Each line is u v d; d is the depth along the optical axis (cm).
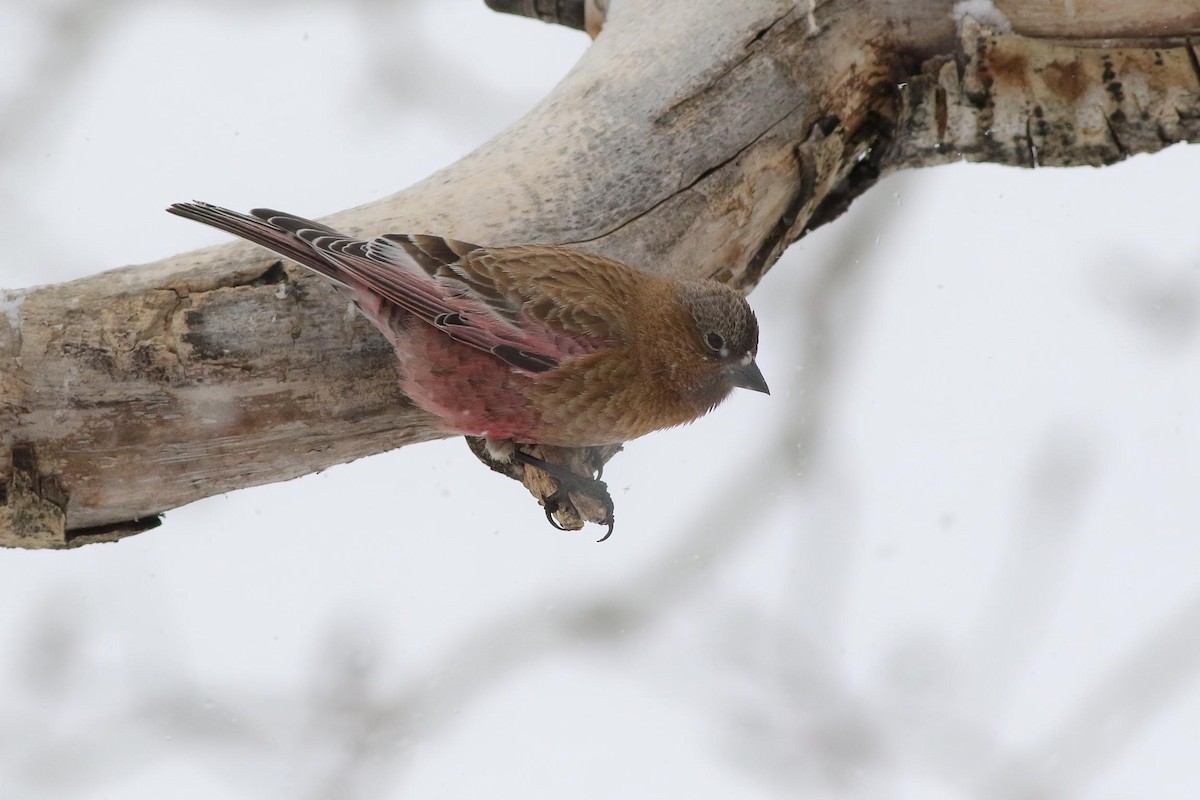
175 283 997
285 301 998
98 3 1549
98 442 993
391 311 997
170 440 1002
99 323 982
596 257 1063
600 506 1107
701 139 1131
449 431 1070
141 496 1021
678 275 1128
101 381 981
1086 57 1204
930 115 1231
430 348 1005
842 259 1548
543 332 1023
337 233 989
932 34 1196
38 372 974
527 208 1088
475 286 1015
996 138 1233
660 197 1116
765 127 1155
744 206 1153
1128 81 1209
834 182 1239
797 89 1167
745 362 1105
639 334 1056
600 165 1109
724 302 1085
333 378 1012
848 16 1181
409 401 1037
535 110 1158
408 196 1088
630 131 1120
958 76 1212
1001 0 1179
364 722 1304
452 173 1109
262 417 1012
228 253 1014
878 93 1218
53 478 997
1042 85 1216
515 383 1027
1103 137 1226
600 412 1055
